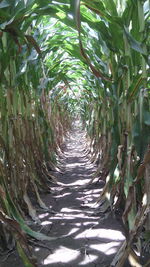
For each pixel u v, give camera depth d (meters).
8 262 1.50
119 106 1.91
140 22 1.44
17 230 1.30
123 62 1.75
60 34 3.00
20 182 2.03
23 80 2.36
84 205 2.33
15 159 1.93
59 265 1.45
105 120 2.85
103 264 1.45
